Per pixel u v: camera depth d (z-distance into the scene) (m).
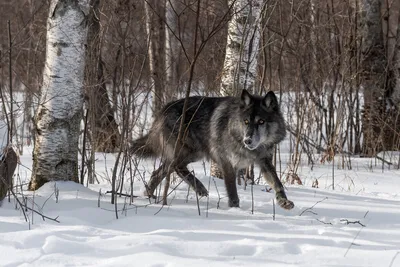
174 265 4.98
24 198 7.25
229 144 8.67
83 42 8.60
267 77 14.56
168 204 8.32
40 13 16.50
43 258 5.19
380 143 16.52
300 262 5.25
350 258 5.34
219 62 13.62
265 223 6.88
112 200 7.80
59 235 5.89
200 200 8.93
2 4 18.22
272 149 8.73
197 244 5.67
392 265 5.10
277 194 8.37
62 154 8.61
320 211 8.26
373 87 16.78
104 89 12.63
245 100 8.49
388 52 17.72
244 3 10.45
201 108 9.18
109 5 9.11
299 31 14.65
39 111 8.62
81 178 9.35
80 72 8.63
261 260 5.22
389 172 13.84
